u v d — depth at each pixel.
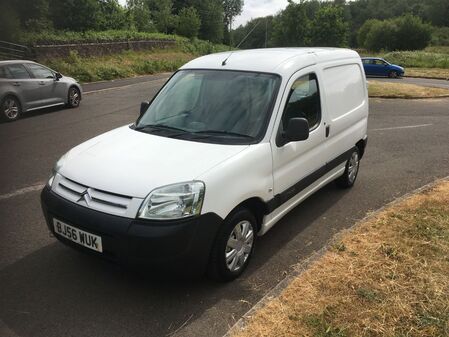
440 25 104.12
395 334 2.92
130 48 35.75
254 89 4.17
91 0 38.59
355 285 3.51
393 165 7.57
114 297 3.46
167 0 62.91
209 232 3.32
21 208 5.27
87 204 3.30
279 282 3.72
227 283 3.69
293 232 4.75
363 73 6.34
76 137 9.38
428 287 3.46
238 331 2.98
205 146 3.73
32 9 30.94
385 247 4.14
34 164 7.24
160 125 4.22
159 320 3.19
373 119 12.43
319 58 4.97
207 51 50.31
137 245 3.10
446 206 5.27
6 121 11.33
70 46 28.12
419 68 41.78
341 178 6.06
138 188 3.21
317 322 3.05
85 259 4.02
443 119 12.50
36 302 3.38
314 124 4.73
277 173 4.05
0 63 11.50
